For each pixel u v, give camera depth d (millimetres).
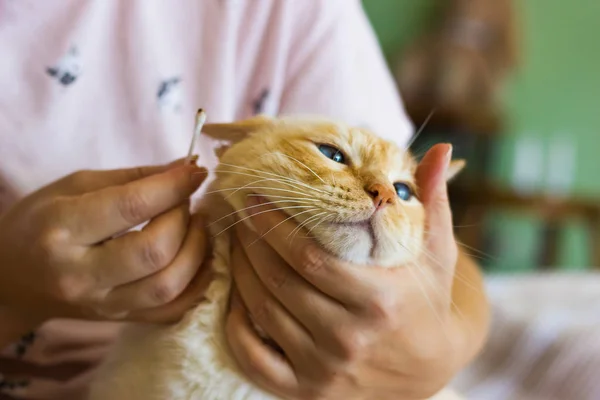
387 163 390
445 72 1085
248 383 364
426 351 369
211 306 367
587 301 780
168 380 363
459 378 659
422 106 1080
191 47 506
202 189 422
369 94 536
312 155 367
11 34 450
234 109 521
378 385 365
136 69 482
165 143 484
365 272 346
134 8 481
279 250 345
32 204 366
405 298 356
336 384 354
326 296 346
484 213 1128
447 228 388
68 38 461
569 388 619
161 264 344
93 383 406
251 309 360
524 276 943
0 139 445
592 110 1241
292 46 527
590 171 1258
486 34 1109
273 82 519
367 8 1113
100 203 340
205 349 362
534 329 682
